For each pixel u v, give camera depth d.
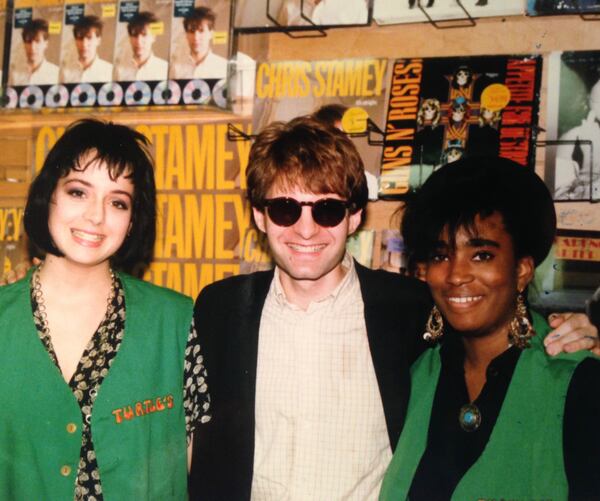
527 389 1.47
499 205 1.49
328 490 1.77
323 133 1.83
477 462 1.46
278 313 1.90
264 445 1.83
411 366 1.84
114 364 1.70
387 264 2.78
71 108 3.17
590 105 2.57
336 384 1.83
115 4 3.11
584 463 1.35
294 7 2.87
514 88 2.65
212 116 3.04
